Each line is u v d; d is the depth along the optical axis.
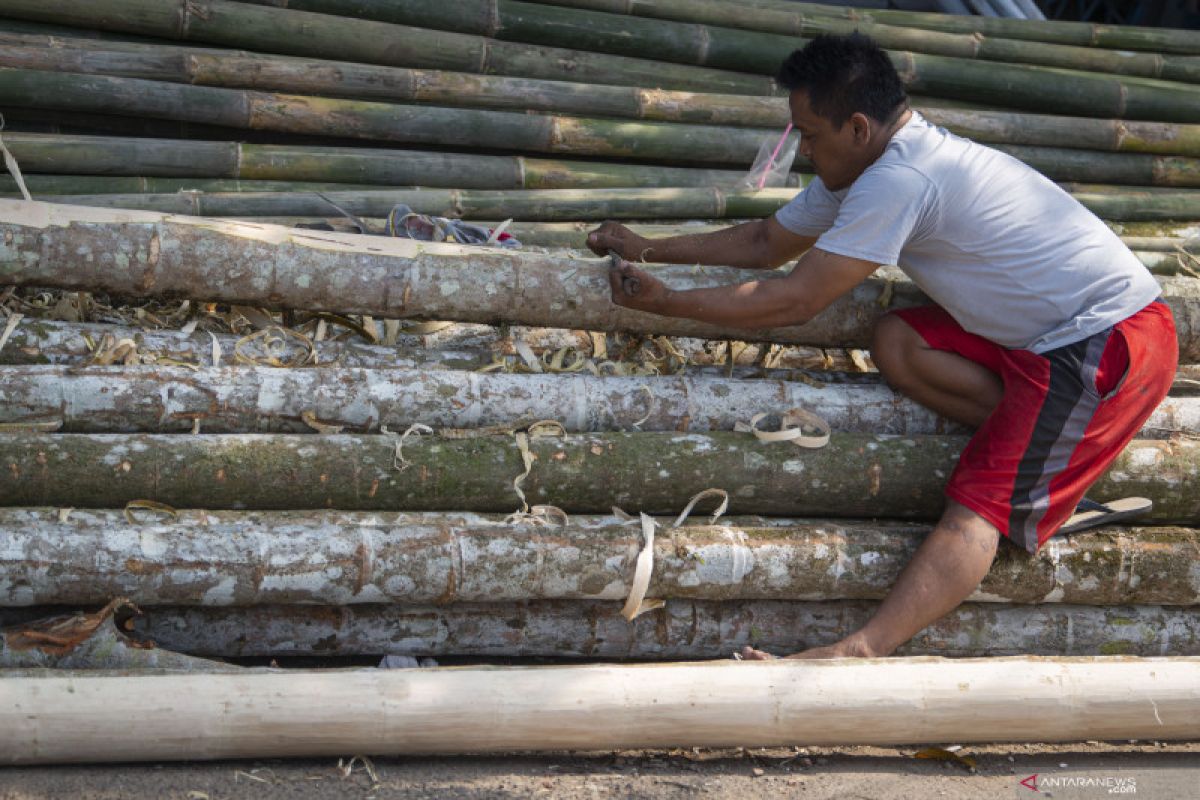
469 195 5.10
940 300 3.47
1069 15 7.79
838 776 3.10
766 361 4.10
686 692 3.05
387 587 3.21
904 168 3.24
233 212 4.76
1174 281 4.01
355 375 3.52
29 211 3.43
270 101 5.03
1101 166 6.01
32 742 2.77
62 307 3.69
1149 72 6.34
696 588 3.39
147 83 4.86
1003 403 3.38
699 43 5.71
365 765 2.97
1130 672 3.22
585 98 5.46
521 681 3.00
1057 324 3.35
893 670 3.15
